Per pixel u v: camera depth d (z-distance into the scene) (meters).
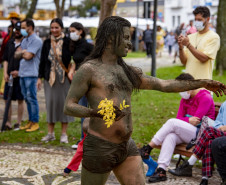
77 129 7.12
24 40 6.82
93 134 2.85
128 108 2.88
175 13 47.12
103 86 2.79
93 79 2.80
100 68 2.82
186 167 4.76
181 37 5.36
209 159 4.32
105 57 2.86
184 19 46.25
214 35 5.43
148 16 28.20
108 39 2.80
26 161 5.35
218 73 13.24
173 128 4.71
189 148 4.66
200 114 4.80
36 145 6.17
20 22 6.86
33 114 7.04
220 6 13.26
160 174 4.61
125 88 2.87
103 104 2.61
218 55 13.27
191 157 4.66
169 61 19.14
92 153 2.84
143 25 27.92
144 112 8.33
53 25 5.95
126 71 2.90
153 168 4.83
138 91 3.01
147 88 2.99
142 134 6.64
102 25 2.83
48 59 6.05
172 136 4.70
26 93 6.98
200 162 5.35
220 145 4.01
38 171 4.96
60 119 6.19
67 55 5.98
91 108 2.86
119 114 2.63
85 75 2.79
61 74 6.02
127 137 2.86
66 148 6.03
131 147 2.97
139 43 28.69
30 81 6.84
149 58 21.31
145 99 9.74
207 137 4.38
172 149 4.68
